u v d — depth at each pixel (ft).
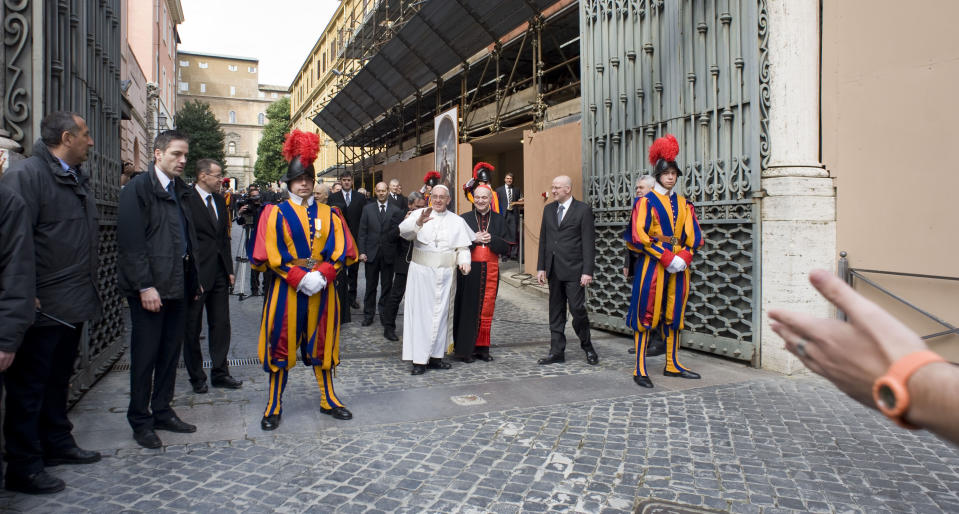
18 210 9.34
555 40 38.73
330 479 11.27
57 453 11.76
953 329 16.24
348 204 30.01
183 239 13.34
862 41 18.40
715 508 10.14
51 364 11.05
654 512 9.99
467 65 49.34
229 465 11.91
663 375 18.92
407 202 30.04
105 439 13.26
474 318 20.76
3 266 9.25
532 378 18.67
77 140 11.21
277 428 14.05
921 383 2.28
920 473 11.48
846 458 12.20
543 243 20.85
